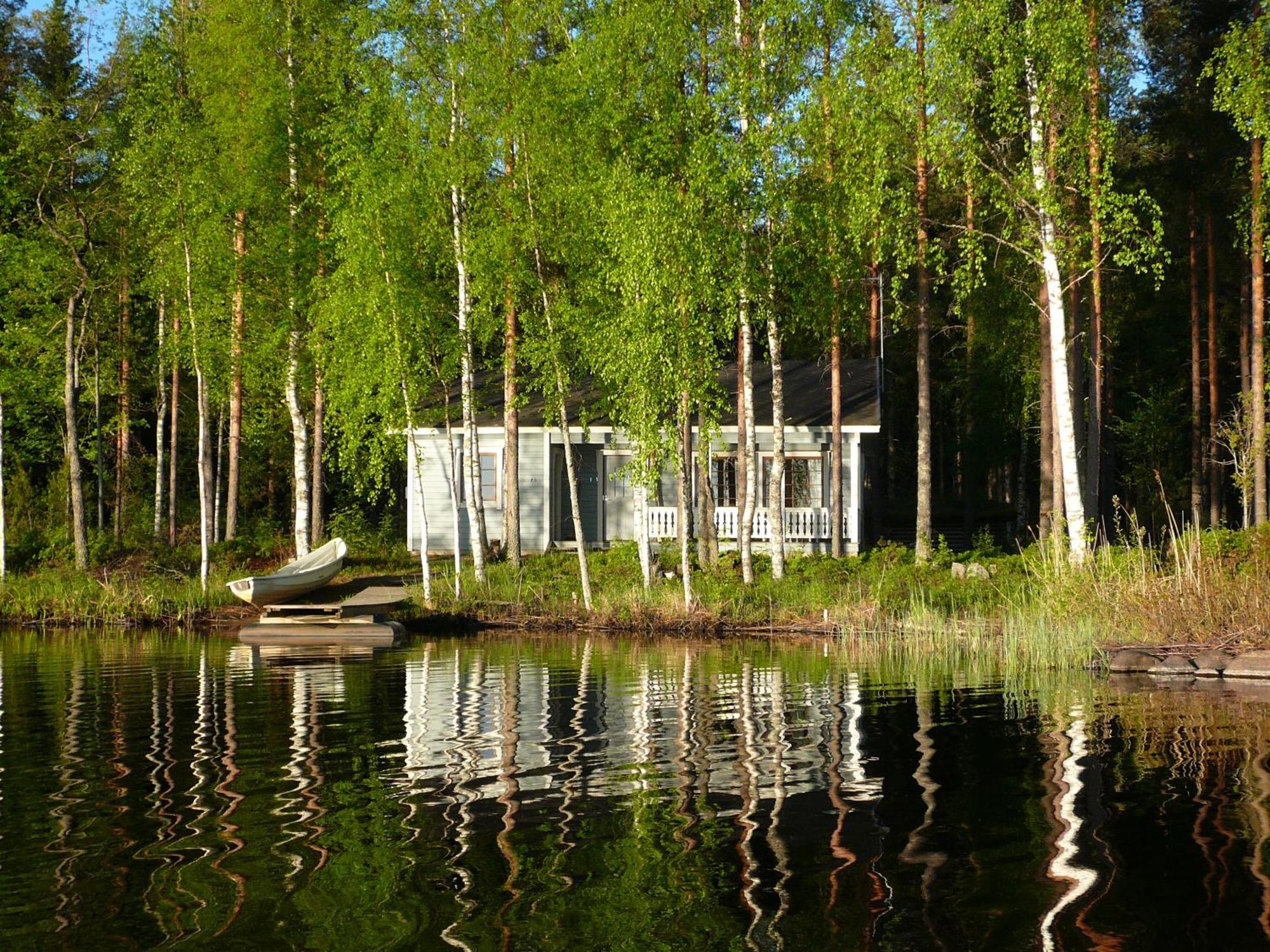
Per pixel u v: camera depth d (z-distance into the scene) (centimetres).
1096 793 774
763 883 603
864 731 1025
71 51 3212
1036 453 4288
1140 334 4047
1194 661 1399
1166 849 648
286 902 578
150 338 3444
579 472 3222
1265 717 1066
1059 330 1967
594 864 636
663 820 722
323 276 2502
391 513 4381
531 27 2270
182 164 2436
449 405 2995
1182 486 3547
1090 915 552
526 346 2369
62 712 1172
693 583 2364
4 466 3509
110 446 3891
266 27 2508
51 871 630
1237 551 1634
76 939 531
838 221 2216
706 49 2252
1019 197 1975
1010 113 2067
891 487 4703
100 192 2844
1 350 2970
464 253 2339
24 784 832
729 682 1377
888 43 2086
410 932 538
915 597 2064
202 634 2134
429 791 805
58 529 3105
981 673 1442
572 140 2233
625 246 2053
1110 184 1933
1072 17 1873
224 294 2520
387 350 2261
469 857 651
